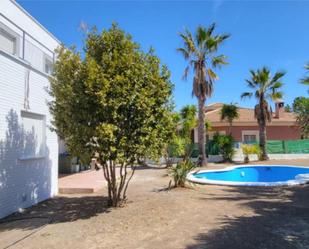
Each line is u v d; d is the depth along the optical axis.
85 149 8.05
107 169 9.19
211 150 27.61
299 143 30.41
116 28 8.57
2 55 8.45
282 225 6.95
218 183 13.27
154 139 8.30
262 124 26.98
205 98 23.02
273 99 27.00
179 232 6.61
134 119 8.13
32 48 11.52
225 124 32.28
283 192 11.44
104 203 9.88
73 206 9.71
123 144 7.84
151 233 6.62
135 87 8.03
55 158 11.98
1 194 8.35
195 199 10.07
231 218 7.65
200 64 22.83
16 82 9.16
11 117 8.90
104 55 8.00
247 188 12.50
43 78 10.85
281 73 26.33
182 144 21.78
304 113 19.31
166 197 10.42
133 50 8.57
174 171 12.83
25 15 13.52
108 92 7.70
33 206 9.91
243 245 5.69
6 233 7.02
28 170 9.84
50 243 6.20
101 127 7.54
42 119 10.98
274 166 21.17
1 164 8.38
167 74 8.94
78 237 6.51
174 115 9.40
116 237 6.43
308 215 7.88
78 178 15.52
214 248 5.59
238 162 25.67
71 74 7.98
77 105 7.86
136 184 14.04
